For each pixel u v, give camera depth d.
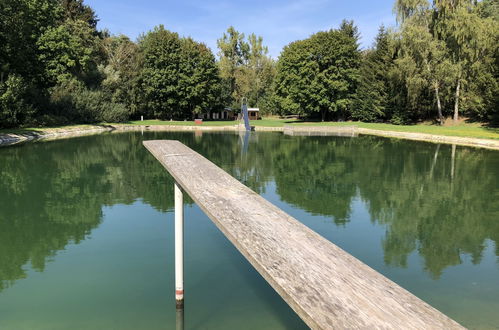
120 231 6.25
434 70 29.56
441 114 32.34
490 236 6.17
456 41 28.11
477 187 10.09
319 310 1.00
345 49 41.66
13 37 29.64
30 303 3.85
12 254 5.31
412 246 5.72
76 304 3.81
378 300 1.06
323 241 1.50
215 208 1.86
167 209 7.66
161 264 4.84
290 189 9.78
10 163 14.16
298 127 35.19
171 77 44.25
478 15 28.70
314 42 42.44
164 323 3.40
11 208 7.91
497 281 4.46
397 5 30.66
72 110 33.72
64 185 10.20
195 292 3.97
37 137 25.83
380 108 38.38
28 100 29.41
